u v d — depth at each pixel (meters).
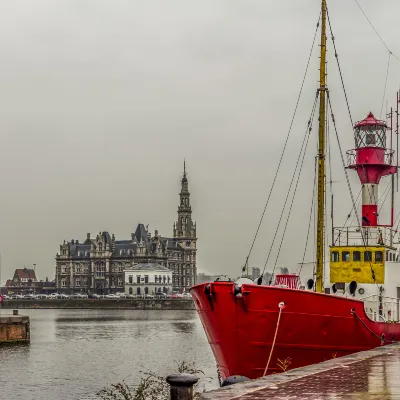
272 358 33.59
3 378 56.25
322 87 43.16
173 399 13.35
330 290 42.97
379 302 40.62
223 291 32.97
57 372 59.78
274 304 32.97
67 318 166.50
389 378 18.56
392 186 46.12
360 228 43.25
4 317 85.38
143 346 85.25
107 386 51.59
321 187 42.09
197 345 86.69
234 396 15.60
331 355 34.72
